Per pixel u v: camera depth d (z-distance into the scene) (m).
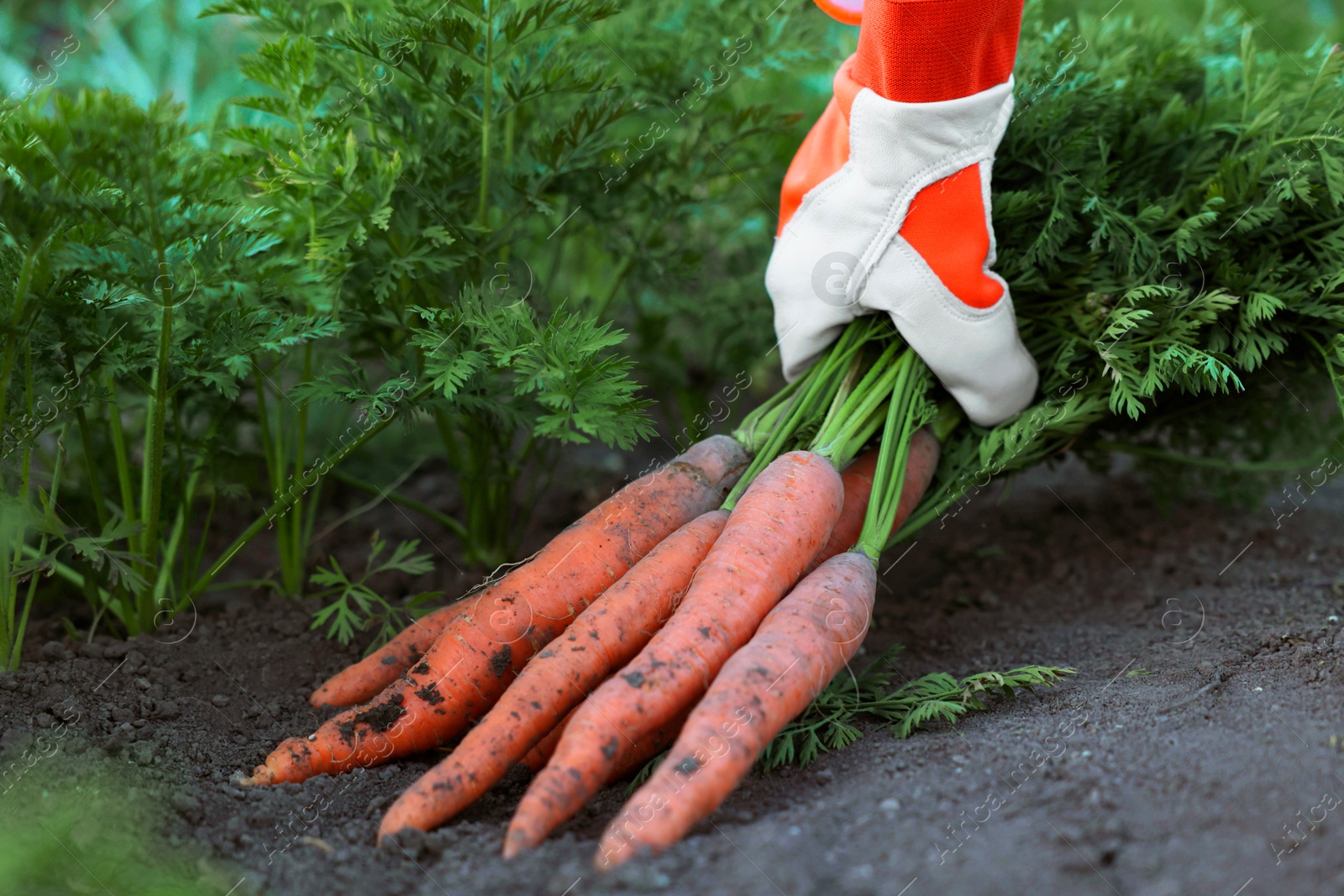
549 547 2.03
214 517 3.10
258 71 2.11
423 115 2.35
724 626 1.78
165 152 1.68
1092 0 3.09
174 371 2.04
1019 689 2.09
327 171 2.04
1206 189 2.24
